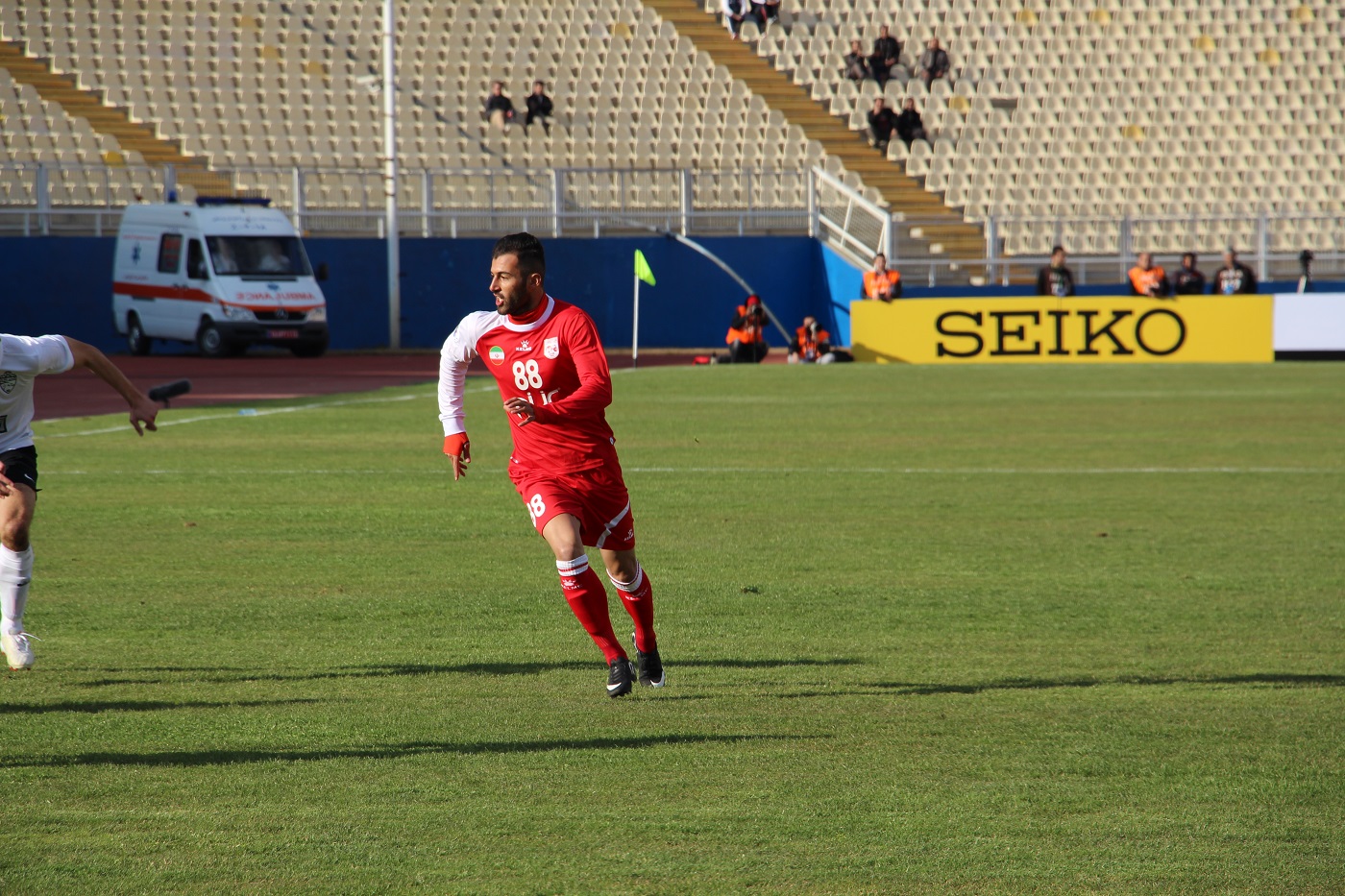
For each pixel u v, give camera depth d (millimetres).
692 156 114438
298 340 91938
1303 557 27781
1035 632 21516
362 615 22594
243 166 101625
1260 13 126000
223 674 18828
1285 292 106438
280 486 37094
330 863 12234
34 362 18031
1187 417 55625
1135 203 114375
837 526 31422
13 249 97812
